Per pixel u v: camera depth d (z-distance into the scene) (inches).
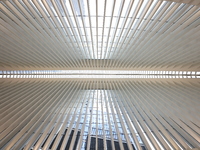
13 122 364.8
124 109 474.0
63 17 377.4
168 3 278.2
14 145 324.5
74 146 364.5
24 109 428.8
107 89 613.9
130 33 455.2
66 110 470.3
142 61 564.7
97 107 490.3
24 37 412.8
